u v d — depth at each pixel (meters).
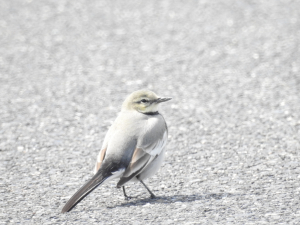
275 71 19.73
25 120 15.23
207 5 30.72
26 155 12.38
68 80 19.72
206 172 10.98
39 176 11.03
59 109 16.28
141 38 25.52
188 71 20.39
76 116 15.54
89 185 8.77
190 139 13.23
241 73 19.75
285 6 29.59
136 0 33.00
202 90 17.94
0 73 20.80
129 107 10.12
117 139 9.29
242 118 14.80
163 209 9.16
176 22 27.77
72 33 26.81
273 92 17.23
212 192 9.88
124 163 9.09
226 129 13.91
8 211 9.23
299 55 21.66
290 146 12.37
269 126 13.96
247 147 12.44
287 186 10.00
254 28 25.91
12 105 16.80
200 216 8.77
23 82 19.56
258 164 11.30
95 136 13.73
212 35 25.28
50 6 32.47
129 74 20.31
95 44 24.88
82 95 17.80
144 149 9.30
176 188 10.20
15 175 11.10
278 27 25.81
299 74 19.19
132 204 9.48
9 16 30.34
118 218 8.82
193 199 9.58
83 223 8.66
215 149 12.41
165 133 9.90
